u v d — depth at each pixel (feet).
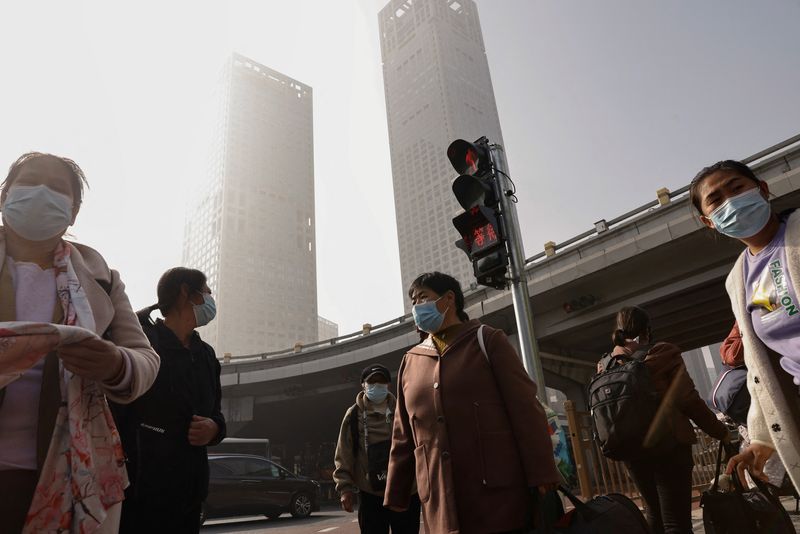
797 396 6.16
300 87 645.92
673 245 57.77
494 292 75.00
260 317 480.64
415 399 8.00
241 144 553.64
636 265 61.77
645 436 9.50
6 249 5.30
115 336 5.73
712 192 6.86
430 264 481.05
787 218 6.42
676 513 9.52
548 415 10.16
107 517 4.84
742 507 7.43
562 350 80.28
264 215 532.73
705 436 24.54
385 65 634.43
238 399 113.39
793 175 46.57
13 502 4.41
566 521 6.44
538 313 72.69
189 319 9.03
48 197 5.14
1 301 4.91
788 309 5.99
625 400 9.73
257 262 503.20
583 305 66.33
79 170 6.03
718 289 64.49
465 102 554.87
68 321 4.97
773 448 6.54
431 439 7.55
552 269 67.92
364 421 13.14
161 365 7.97
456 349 8.04
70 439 4.57
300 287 526.98
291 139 602.03
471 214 17.15
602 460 19.24
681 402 9.73
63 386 4.78
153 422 7.54
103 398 5.18
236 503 41.75
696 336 84.69
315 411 127.13
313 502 47.55
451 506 6.92
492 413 7.35
